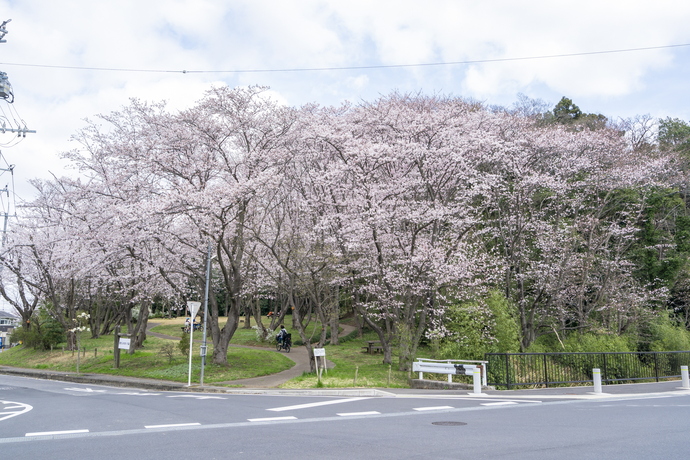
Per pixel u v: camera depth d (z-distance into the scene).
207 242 23.52
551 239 25.62
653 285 28.92
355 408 11.98
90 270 24.30
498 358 17.72
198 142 24.27
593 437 7.76
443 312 22.11
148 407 12.84
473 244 23.86
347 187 23.27
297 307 26.19
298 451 6.96
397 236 22.80
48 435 8.66
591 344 22.91
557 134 29.73
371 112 26.80
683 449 6.82
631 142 36.12
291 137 25.08
